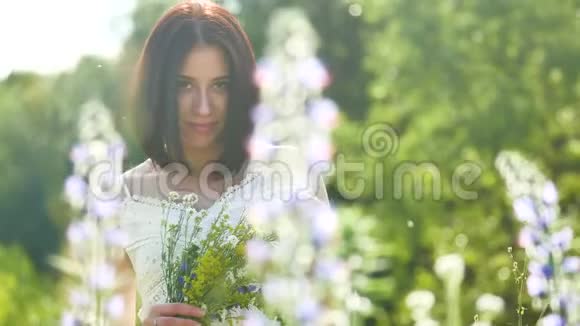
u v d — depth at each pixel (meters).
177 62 5.56
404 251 15.24
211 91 5.61
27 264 14.34
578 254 8.65
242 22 23.73
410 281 14.36
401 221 15.92
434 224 15.96
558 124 17.33
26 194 29.83
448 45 18.19
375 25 22.80
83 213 7.77
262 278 5.63
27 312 11.89
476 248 14.93
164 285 5.62
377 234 15.59
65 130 28.27
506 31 18.08
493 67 17.73
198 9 5.61
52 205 27.55
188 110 5.61
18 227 29.98
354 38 23.95
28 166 29.89
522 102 17.16
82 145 8.23
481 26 18.16
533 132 17.19
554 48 17.73
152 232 5.81
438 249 14.09
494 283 12.67
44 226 30.05
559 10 18.00
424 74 18.31
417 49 18.38
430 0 18.52
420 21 18.44
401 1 18.70
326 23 23.97
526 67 17.84
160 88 5.66
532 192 6.34
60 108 27.75
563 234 6.14
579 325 6.02
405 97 18.36
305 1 23.88
